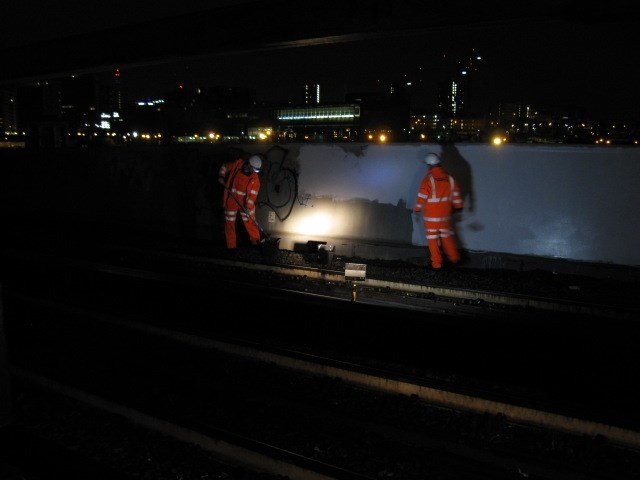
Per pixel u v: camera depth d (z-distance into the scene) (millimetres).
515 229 11758
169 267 12617
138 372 7109
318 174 13789
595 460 5133
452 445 5406
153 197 16828
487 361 7480
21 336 8414
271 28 10594
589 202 11133
